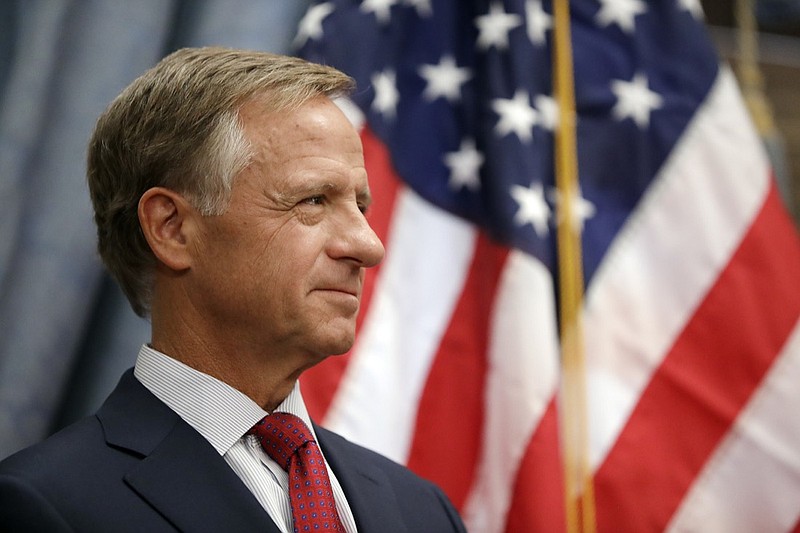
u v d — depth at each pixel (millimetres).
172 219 4734
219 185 4613
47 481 4125
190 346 4715
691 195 10070
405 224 9422
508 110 9727
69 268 8820
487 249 9383
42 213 8875
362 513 4684
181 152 4664
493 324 9039
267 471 4523
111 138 4844
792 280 9844
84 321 8906
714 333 9695
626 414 9391
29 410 8547
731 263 9875
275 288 4555
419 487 5254
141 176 4750
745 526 9312
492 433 8758
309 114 4734
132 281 4980
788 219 10133
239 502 4211
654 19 10695
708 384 9570
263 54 4867
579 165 10047
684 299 9797
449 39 10180
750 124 10398
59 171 8945
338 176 4676
